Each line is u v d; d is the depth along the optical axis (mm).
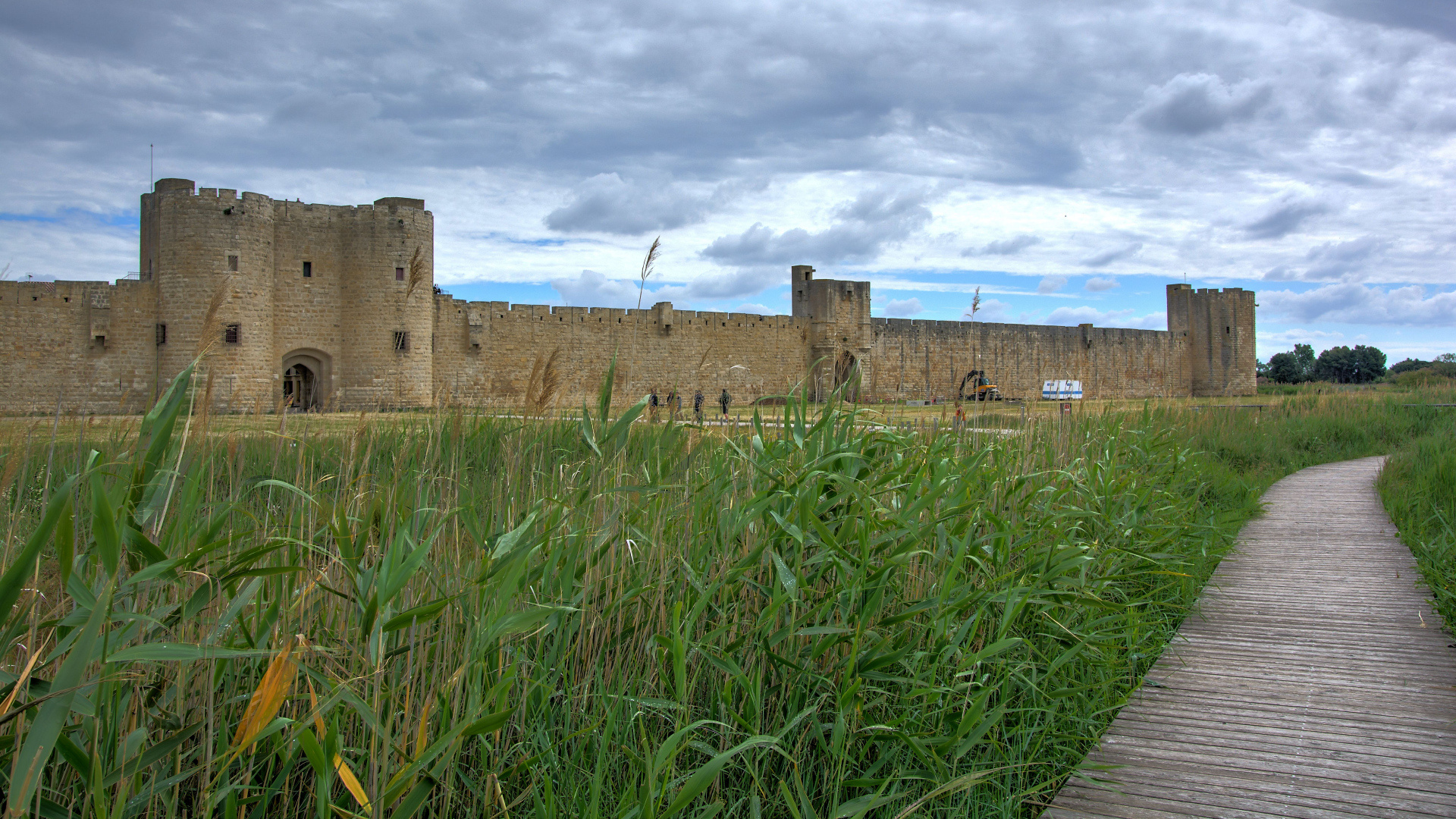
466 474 5086
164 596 3092
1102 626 5559
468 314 35688
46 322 29078
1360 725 4746
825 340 44312
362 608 2918
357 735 3389
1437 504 10336
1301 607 7066
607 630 3865
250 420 5227
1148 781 4145
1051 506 5879
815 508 4207
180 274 29062
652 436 5066
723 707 3652
